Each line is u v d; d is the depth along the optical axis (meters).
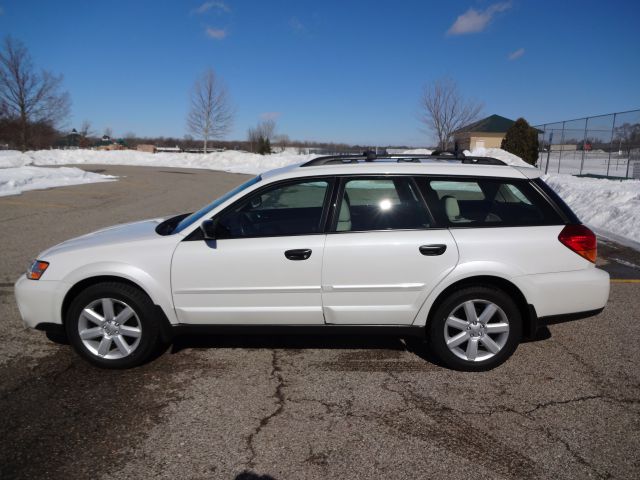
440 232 3.71
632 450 2.86
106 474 2.64
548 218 3.81
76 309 3.76
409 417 3.21
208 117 43.25
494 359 3.80
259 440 2.96
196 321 3.80
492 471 2.68
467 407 3.33
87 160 43.53
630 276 6.65
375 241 3.69
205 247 3.73
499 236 3.71
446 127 30.67
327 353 4.18
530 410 3.30
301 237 3.73
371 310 3.74
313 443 2.93
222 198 4.20
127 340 3.88
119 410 3.27
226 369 3.88
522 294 3.72
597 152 20.22
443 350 3.79
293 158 39.25
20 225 10.16
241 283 3.72
